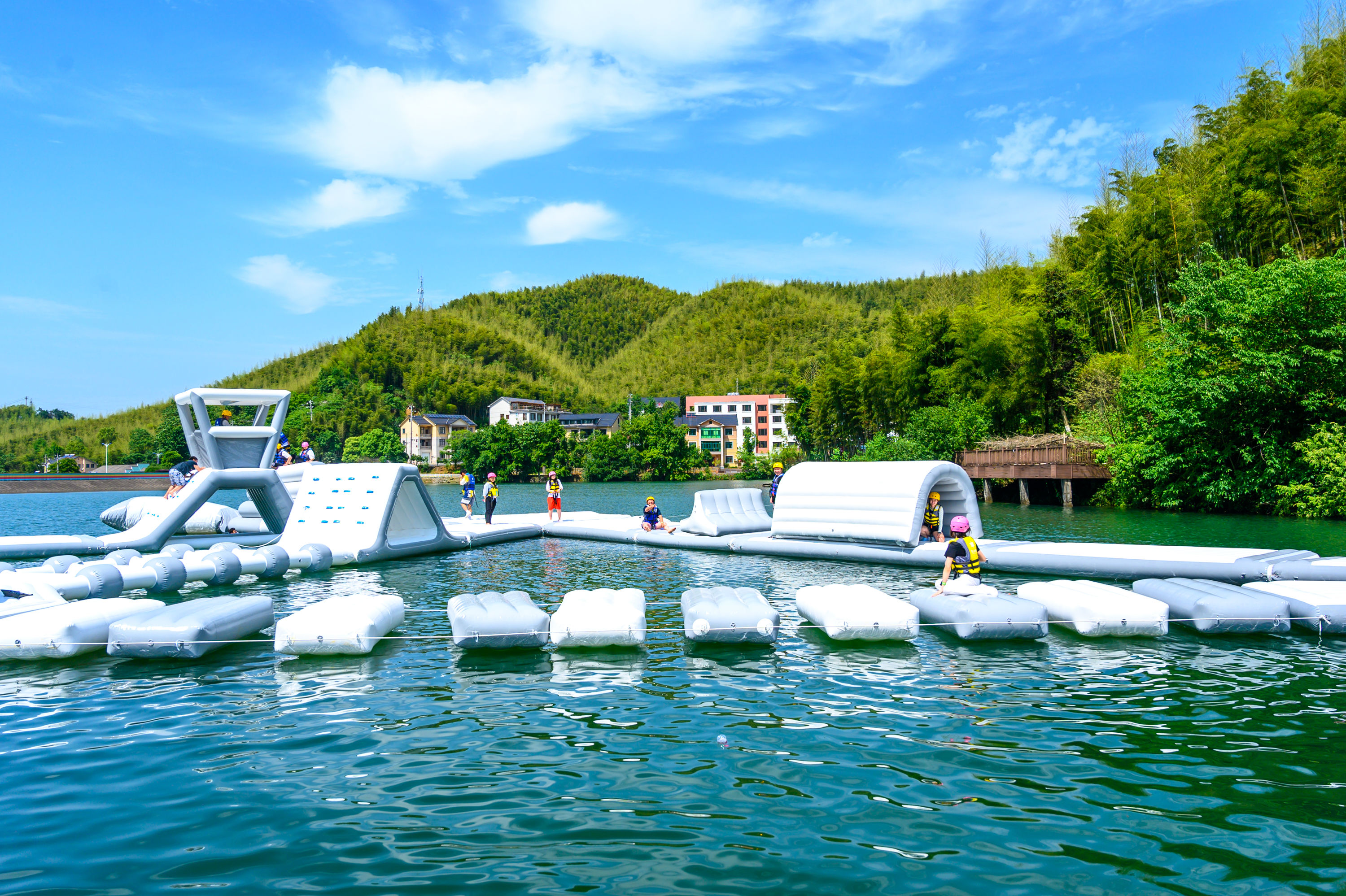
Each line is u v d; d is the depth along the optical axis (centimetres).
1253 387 2472
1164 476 2766
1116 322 3944
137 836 421
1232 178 3172
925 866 381
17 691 693
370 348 16638
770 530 1878
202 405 1770
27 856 399
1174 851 393
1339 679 692
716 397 12669
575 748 548
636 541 1919
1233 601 841
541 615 839
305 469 2170
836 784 480
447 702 655
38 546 1631
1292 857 387
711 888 362
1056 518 2584
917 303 19338
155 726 602
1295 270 2414
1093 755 522
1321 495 2372
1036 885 363
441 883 369
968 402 4062
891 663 760
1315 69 3347
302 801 463
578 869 381
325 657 806
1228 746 536
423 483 1761
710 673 736
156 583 1209
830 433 6450
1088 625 848
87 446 13288
